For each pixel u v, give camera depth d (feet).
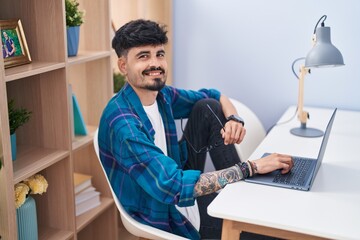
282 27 8.71
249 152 8.21
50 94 6.66
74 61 6.75
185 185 5.30
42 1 6.38
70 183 6.88
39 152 6.68
